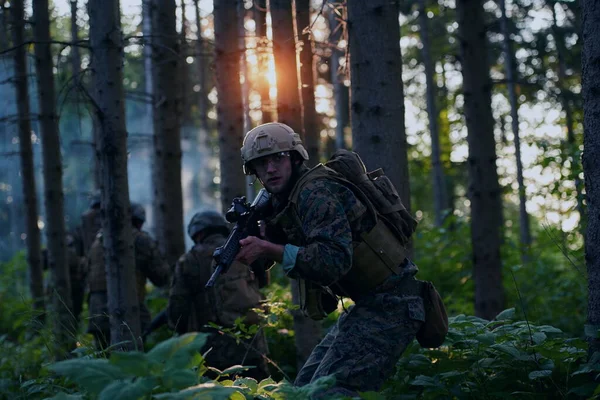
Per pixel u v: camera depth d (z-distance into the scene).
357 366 3.49
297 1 6.46
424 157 19.08
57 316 6.30
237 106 7.39
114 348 5.25
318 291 3.73
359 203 3.53
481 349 4.23
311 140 6.39
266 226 3.66
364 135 4.94
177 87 8.45
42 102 7.63
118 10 5.45
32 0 7.50
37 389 4.16
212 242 5.67
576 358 4.00
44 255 9.39
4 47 8.16
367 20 4.93
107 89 5.33
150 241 6.56
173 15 8.31
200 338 2.79
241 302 5.45
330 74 13.41
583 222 7.05
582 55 4.01
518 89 15.02
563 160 7.00
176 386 2.69
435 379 4.04
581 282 8.16
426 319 3.73
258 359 5.50
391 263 3.62
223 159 7.42
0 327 9.97
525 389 4.07
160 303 7.98
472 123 7.52
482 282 7.49
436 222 15.04
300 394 3.08
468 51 7.52
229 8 7.34
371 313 3.60
